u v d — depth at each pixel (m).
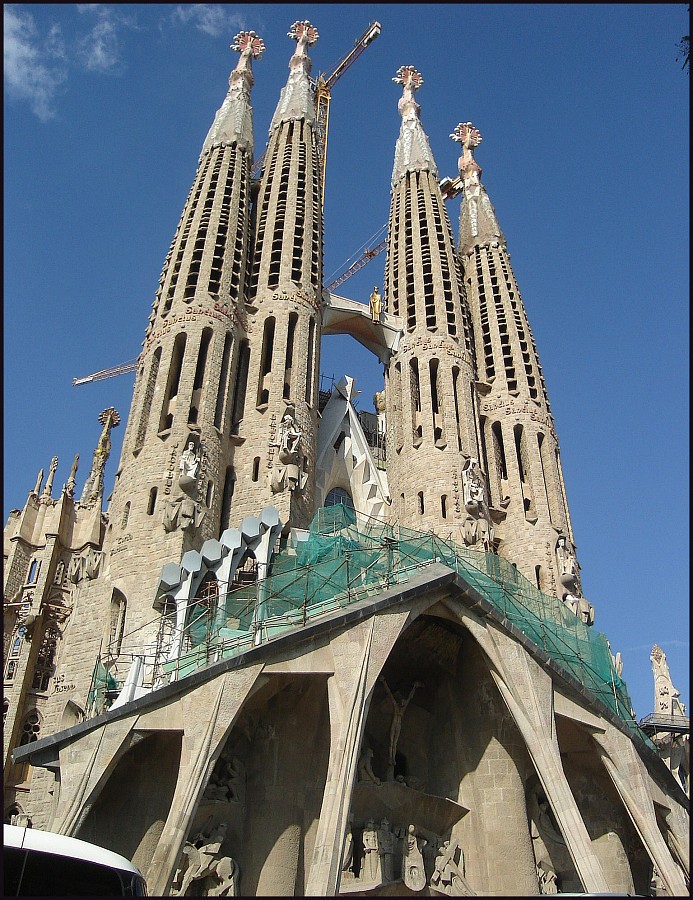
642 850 38.56
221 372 45.50
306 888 28.83
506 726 37.06
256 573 37.06
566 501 53.41
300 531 39.41
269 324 50.34
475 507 47.59
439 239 61.59
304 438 45.69
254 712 33.78
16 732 39.12
